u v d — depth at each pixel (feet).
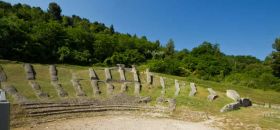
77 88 178.19
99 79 203.51
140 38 462.60
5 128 45.32
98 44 316.19
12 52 236.84
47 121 127.85
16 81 164.66
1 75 164.66
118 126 127.65
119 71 223.30
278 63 293.43
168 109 163.22
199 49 384.06
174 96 184.75
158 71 285.02
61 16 456.04
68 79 191.72
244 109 173.47
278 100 217.36
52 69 199.00
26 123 119.85
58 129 116.26
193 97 184.34
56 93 163.02
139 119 145.69
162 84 212.43
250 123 139.64
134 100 175.01
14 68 180.34
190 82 223.92
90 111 151.64
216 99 183.93
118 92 186.60
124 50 346.33
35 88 161.17
